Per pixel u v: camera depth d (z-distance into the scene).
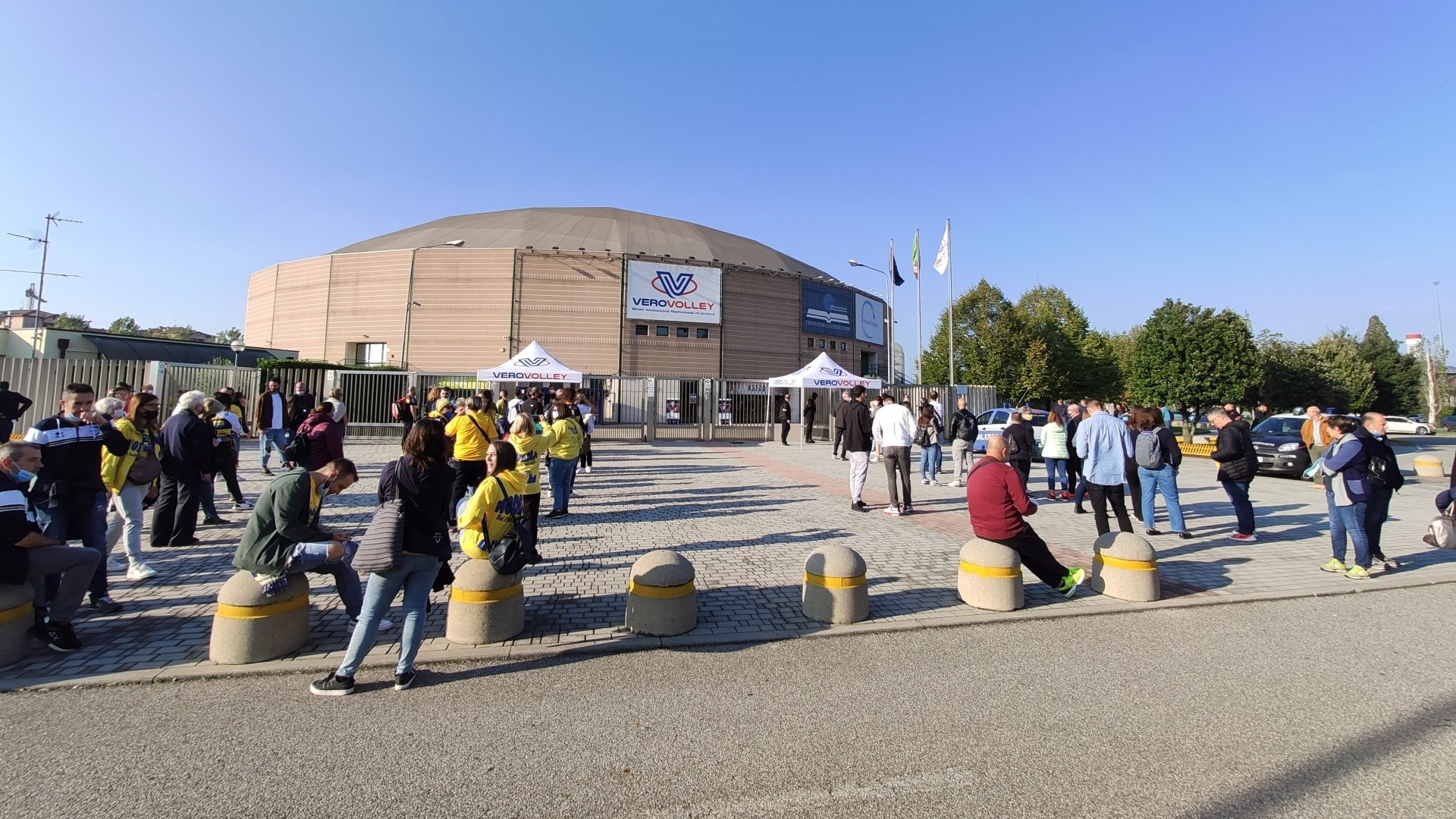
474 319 37.66
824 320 45.84
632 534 8.02
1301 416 16.50
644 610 4.68
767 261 50.12
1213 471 16.94
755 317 42.16
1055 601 5.57
